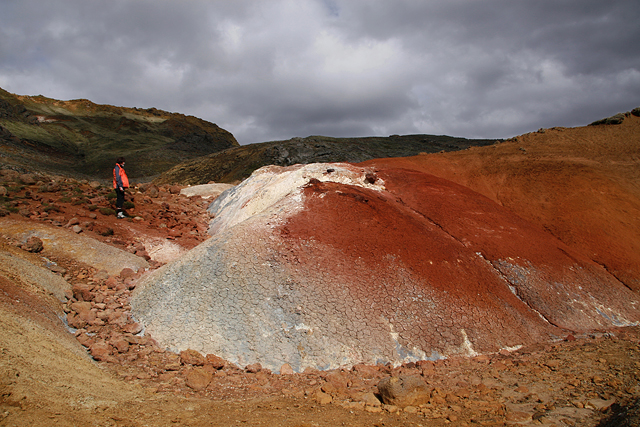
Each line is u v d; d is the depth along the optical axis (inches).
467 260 375.6
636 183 623.8
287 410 189.2
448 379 240.7
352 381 239.1
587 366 249.4
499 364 266.8
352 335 280.5
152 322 283.4
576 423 170.2
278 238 346.0
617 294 399.2
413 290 320.5
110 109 7377.0
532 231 464.4
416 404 199.9
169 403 184.7
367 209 402.0
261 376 239.0
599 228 503.8
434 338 291.3
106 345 245.8
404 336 287.7
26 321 217.2
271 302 290.7
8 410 127.4
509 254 403.5
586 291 388.2
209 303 287.6
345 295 304.2
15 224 401.4
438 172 661.3
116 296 323.6
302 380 240.4
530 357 278.5
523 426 169.9
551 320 346.0
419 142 3489.2
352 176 515.5
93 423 140.0
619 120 912.9
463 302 323.0
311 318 285.0
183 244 497.7
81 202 557.3
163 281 316.8
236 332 271.0
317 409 192.2
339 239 354.9
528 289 370.0
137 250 446.0
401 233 377.1
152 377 220.4
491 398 208.8
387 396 203.3
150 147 5767.7
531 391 216.5
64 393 157.4
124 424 146.9
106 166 4453.7
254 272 309.9
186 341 265.7
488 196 598.2
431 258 356.5
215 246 335.3
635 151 749.3
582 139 837.2
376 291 313.0
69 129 5797.2
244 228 356.2
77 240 398.0
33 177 642.2
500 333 309.1
